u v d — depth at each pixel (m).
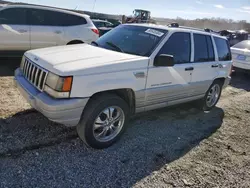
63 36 7.71
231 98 6.62
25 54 3.82
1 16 6.82
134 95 3.55
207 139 4.03
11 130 3.55
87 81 2.97
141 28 4.33
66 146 3.34
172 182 2.87
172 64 3.70
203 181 2.96
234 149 3.81
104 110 3.27
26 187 2.53
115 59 3.37
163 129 4.21
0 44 6.85
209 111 5.41
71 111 2.92
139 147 3.54
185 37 4.35
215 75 5.11
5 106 4.31
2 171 2.71
